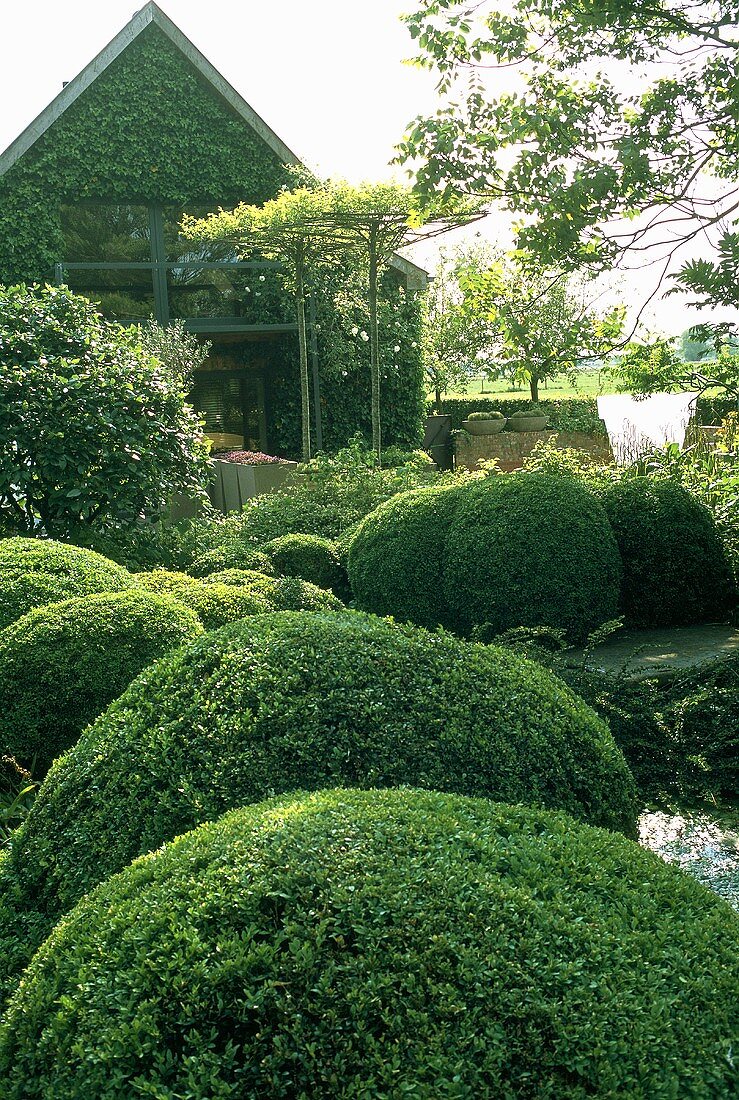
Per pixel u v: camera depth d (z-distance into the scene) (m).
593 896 2.01
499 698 3.09
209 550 8.52
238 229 13.42
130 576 5.71
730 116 5.71
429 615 6.77
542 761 2.99
